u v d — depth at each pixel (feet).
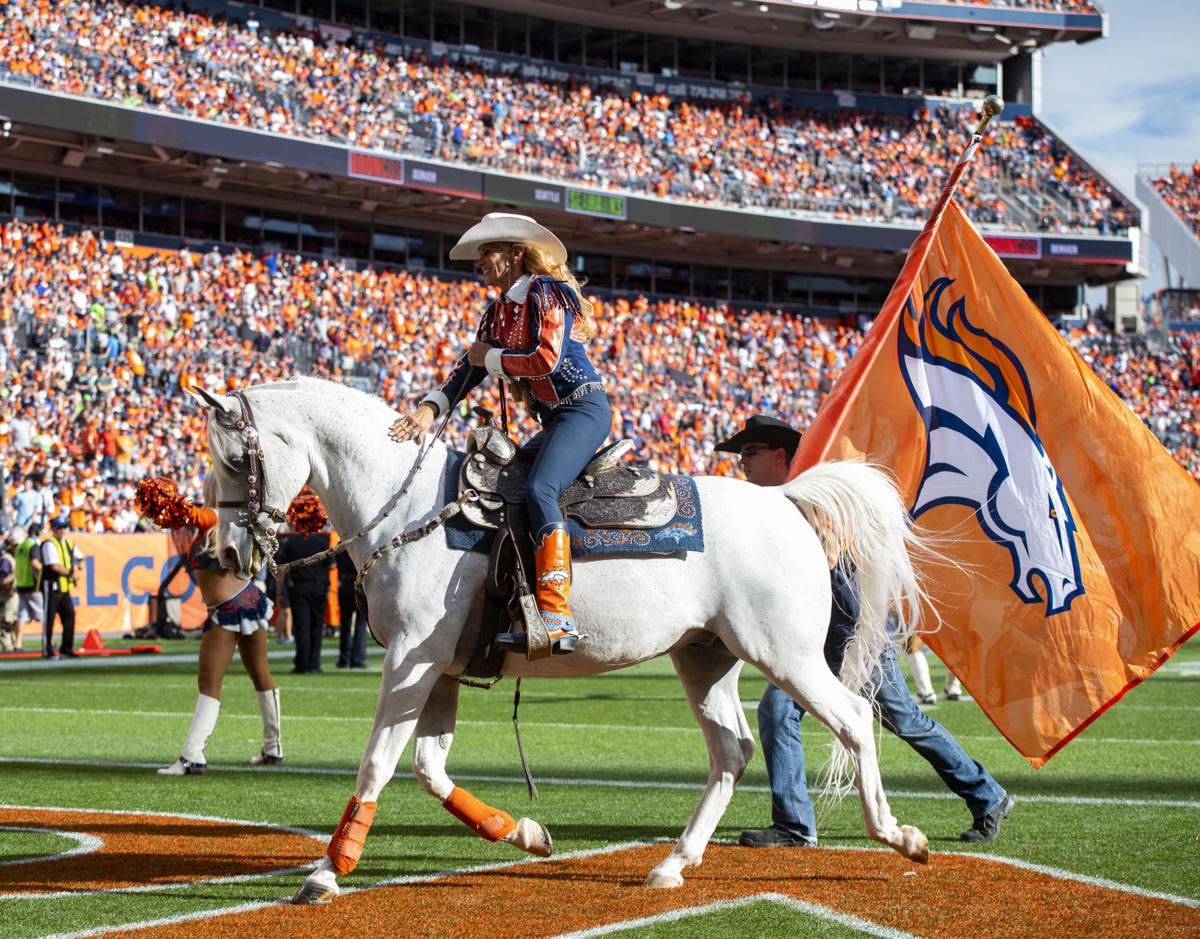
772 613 17.92
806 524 18.75
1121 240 139.03
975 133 23.22
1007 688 21.54
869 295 145.07
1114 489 21.68
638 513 17.78
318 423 18.19
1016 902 16.67
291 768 29.50
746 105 141.90
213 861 19.58
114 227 107.34
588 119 131.03
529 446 18.52
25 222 97.81
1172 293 153.99
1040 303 148.56
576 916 16.14
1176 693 45.80
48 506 76.43
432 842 21.06
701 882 18.06
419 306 115.14
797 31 140.97
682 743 33.53
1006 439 22.24
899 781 27.22
